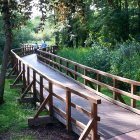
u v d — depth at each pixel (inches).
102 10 932.0
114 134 246.1
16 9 386.6
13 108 412.2
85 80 440.1
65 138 288.7
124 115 301.3
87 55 697.0
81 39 1186.6
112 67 560.7
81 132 256.1
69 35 1126.4
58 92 407.5
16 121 360.5
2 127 342.3
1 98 441.7
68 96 275.1
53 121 326.0
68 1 370.3
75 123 266.2
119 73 540.7
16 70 595.5
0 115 384.5
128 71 533.0
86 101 359.3
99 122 277.4
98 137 233.3
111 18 901.8
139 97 303.7
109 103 350.9
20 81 535.8
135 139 235.3
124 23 905.5
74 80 486.6
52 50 1082.1
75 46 1207.6
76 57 797.9
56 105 335.9
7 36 429.7
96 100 226.1
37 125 324.8
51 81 311.3
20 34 1412.4
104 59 613.3
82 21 398.0
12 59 688.4
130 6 1036.5
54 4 371.6
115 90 343.9
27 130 322.0
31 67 418.6
